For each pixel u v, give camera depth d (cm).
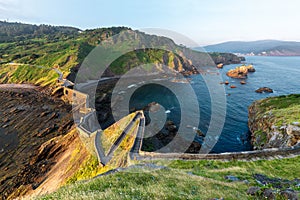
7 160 4238
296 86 9300
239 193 1023
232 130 4584
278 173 1594
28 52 14488
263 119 4047
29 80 11125
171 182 1088
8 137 5253
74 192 844
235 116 5384
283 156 2058
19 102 7944
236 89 8388
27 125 5962
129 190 864
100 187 926
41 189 3027
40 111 7038
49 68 11456
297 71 14588
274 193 943
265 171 1648
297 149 2208
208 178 1372
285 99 4909
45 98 8538
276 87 9062
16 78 11394
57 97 8594
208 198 876
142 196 789
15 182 3469
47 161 3966
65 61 11606
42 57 12875
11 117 6531
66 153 3881
